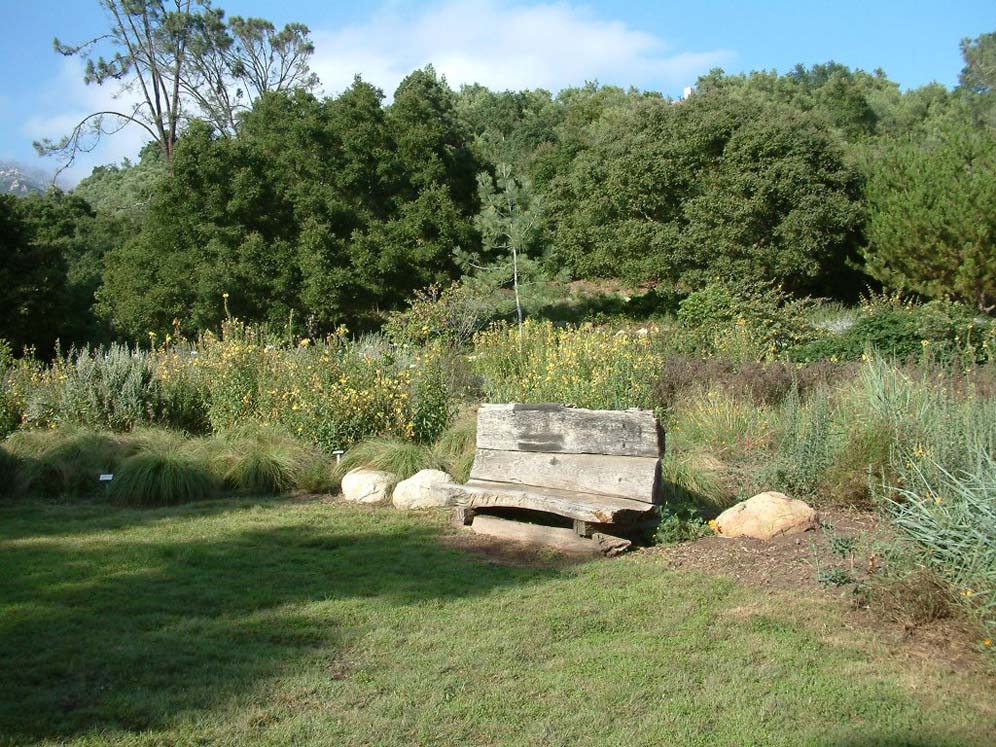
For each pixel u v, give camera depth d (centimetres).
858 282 2616
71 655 411
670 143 2578
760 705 364
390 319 1820
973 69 4800
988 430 625
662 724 349
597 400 945
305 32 4072
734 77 5022
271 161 2544
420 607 479
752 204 2386
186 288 2311
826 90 4531
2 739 333
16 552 588
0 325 2244
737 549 570
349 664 406
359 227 2480
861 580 485
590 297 2972
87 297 2945
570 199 2984
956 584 433
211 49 3897
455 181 2694
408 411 907
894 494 628
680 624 451
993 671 391
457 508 655
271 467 798
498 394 1028
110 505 745
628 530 600
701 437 866
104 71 3716
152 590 507
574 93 5866
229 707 362
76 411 955
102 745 330
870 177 2450
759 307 1562
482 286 1859
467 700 370
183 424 1002
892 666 399
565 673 396
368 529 652
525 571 543
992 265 2030
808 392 1017
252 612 472
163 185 2403
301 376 941
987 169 2142
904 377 805
